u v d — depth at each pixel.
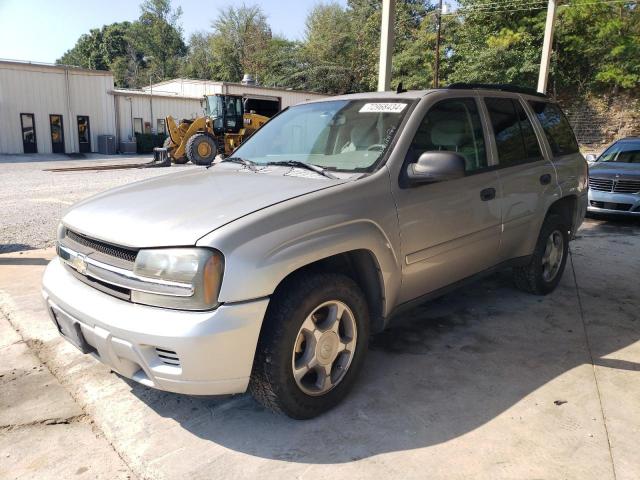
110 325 2.49
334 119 3.78
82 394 3.15
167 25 73.19
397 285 3.21
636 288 5.21
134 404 3.04
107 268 2.63
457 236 3.61
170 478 2.40
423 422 2.85
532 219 4.39
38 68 27.16
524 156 4.41
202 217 2.61
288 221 2.65
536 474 2.43
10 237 7.28
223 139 19.81
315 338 2.77
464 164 3.08
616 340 3.95
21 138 27.12
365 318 3.05
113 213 2.86
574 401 3.07
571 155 5.08
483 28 33.19
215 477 2.41
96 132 29.98
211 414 2.94
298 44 52.97
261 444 2.66
